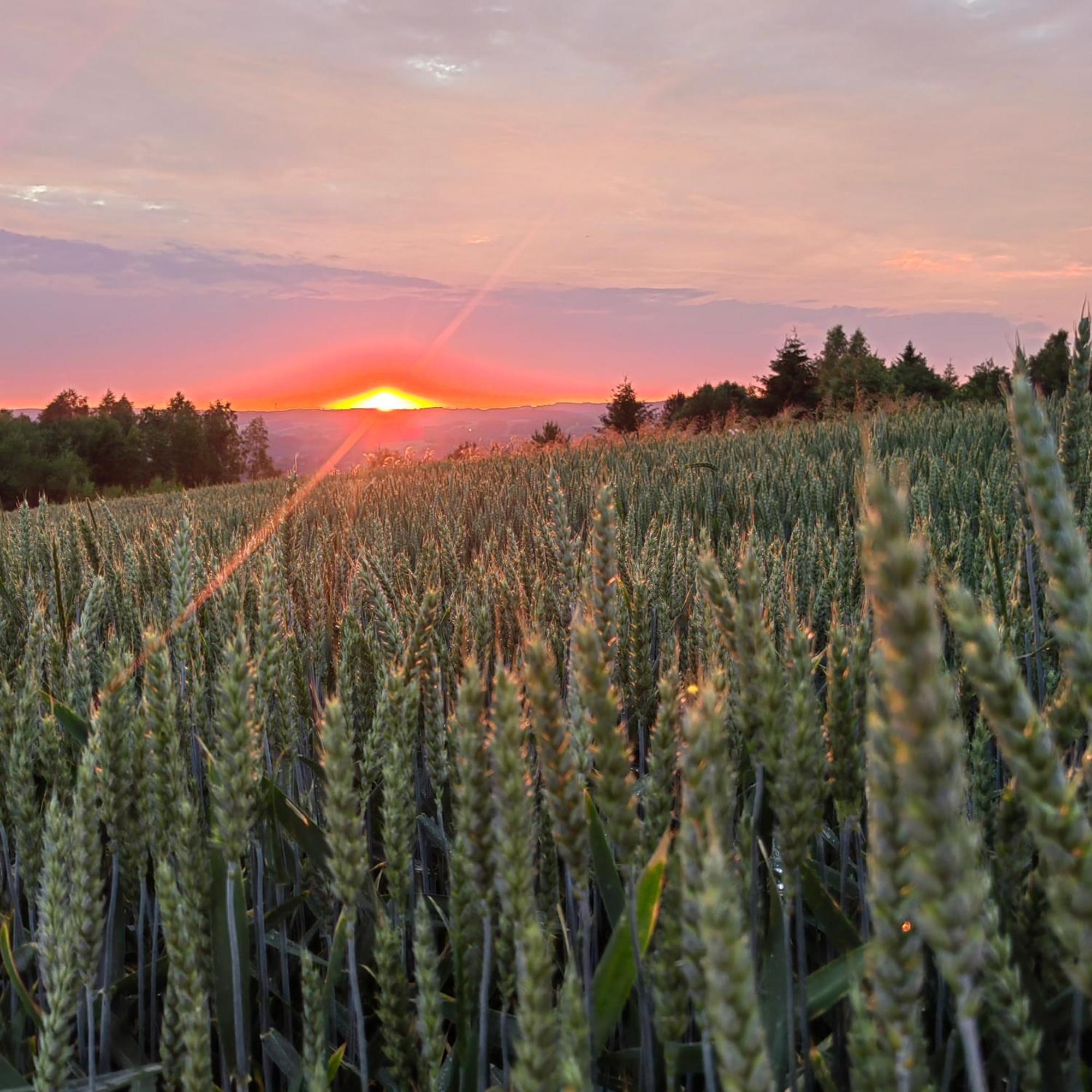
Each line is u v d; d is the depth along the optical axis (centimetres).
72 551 484
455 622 311
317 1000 182
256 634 280
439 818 261
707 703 122
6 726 238
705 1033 115
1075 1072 144
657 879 143
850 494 717
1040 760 86
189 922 173
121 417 17275
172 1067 174
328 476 1769
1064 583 104
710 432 2692
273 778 271
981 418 1393
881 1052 98
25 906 286
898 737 76
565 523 319
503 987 162
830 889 238
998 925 135
